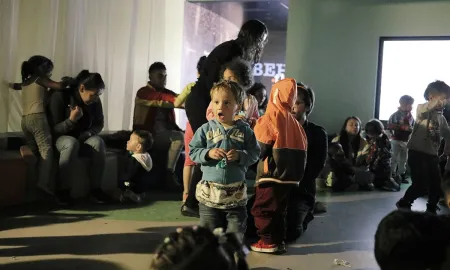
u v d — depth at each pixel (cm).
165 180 481
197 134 268
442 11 620
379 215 406
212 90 268
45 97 398
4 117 414
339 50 656
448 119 461
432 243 137
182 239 114
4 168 368
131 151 429
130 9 557
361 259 284
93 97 409
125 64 561
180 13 687
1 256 264
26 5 456
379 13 642
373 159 541
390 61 644
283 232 291
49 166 386
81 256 269
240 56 337
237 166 262
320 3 657
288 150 279
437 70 629
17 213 360
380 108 652
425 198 499
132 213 377
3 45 411
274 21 788
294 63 668
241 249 125
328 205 445
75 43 487
